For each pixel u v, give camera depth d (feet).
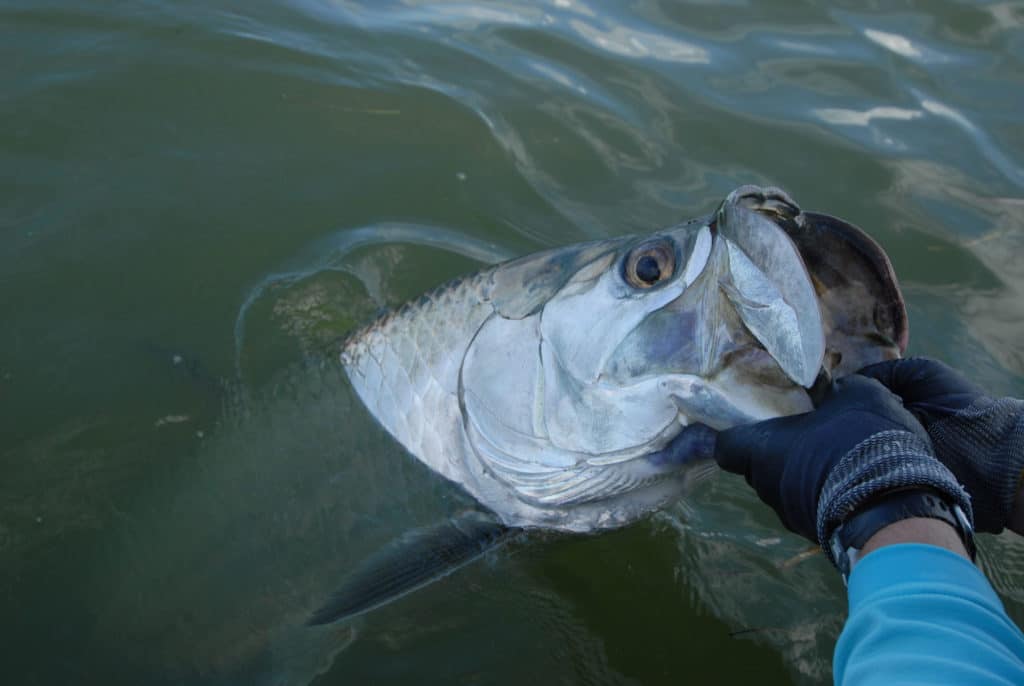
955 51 8.41
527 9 8.52
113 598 4.39
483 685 4.35
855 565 2.87
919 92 7.83
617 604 4.64
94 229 6.09
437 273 6.15
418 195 6.67
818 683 4.46
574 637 4.51
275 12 8.04
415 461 4.26
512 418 4.01
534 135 7.15
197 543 4.41
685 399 3.63
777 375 3.47
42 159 6.51
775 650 4.55
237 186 6.57
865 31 8.56
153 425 4.91
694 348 3.61
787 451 3.20
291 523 4.37
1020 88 7.99
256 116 7.12
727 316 3.54
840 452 3.07
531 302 4.00
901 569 2.76
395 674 4.34
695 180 6.82
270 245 6.19
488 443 4.07
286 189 6.60
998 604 2.72
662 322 3.67
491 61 7.82
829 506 2.96
